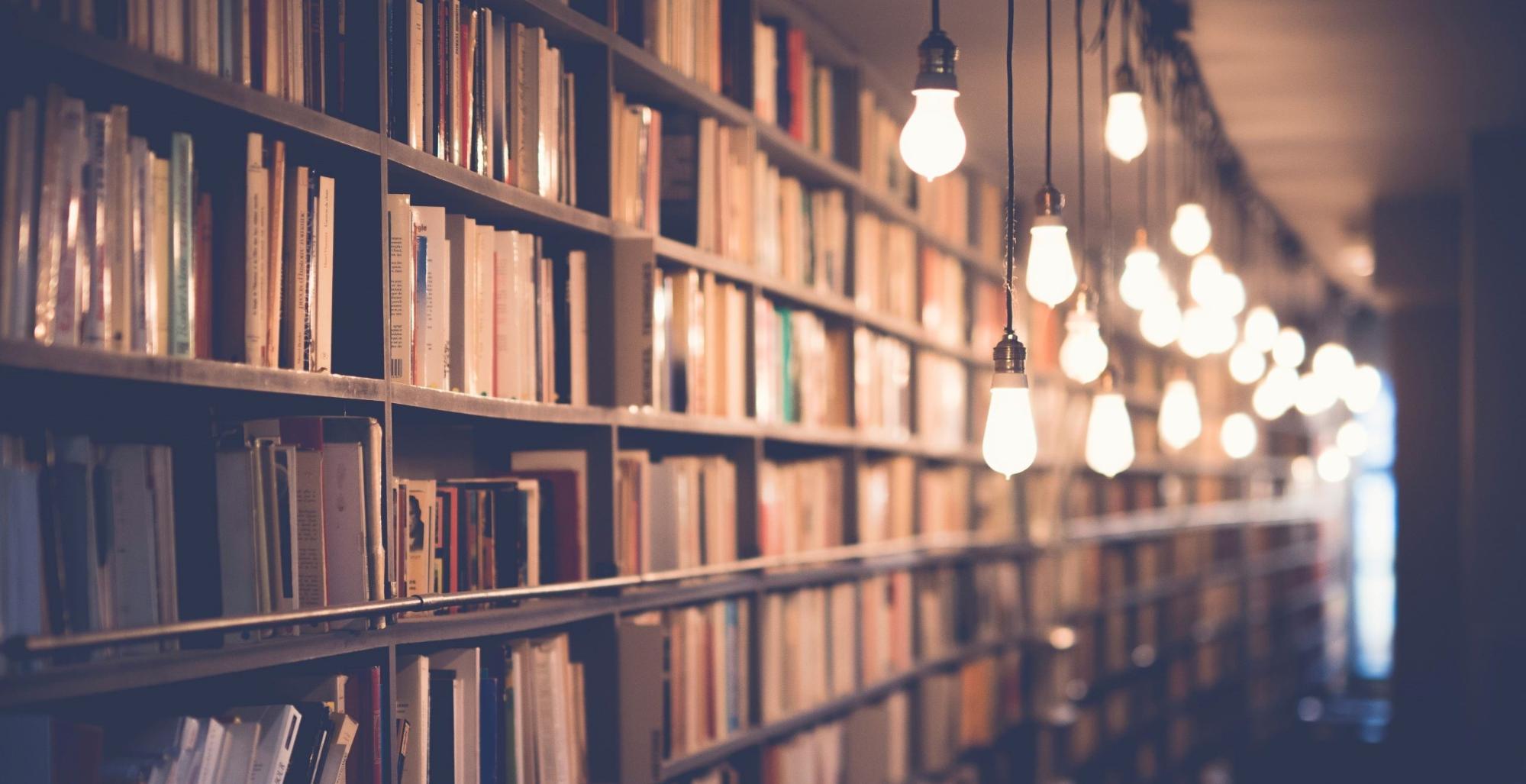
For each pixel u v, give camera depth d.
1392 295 8.01
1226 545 10.30
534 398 2.76
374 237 2.24
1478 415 6.07
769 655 3.86
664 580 3.13
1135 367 8.59
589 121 3.03
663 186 3.43
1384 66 5.12
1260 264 9.58
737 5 3.76
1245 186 7.26
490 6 2.76
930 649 5.29
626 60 3.13
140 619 1.79
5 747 1.64
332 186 2.17
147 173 1.81
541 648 2.78
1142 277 4.05
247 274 1.97
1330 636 12.63
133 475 1.80
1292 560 11.71
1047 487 6.77
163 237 1.84
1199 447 9.80
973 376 5.93
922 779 5.08
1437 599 8.41
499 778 2.58
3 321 1.59
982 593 5.88
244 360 1.96
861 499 4.56
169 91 1.84
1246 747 9.93
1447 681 8.39
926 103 2.44
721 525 3.63
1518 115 5.83
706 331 3.48
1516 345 6.02
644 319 2.98
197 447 1.96
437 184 2.45
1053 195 2.81
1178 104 5.37
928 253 5.24
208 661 1.82
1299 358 6.36
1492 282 6.09
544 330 2.81
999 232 6.29
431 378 2.42
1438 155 6.62
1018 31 4.42
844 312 4.42
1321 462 9.20
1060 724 6.57
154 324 1.82
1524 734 5.90
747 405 3.73
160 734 1.83
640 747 2.99
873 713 4.52
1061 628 6.85
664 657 3.20
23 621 1.60
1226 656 10.02
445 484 2.70
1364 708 11.27
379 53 2.25
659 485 3.29
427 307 2.40
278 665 2.18
